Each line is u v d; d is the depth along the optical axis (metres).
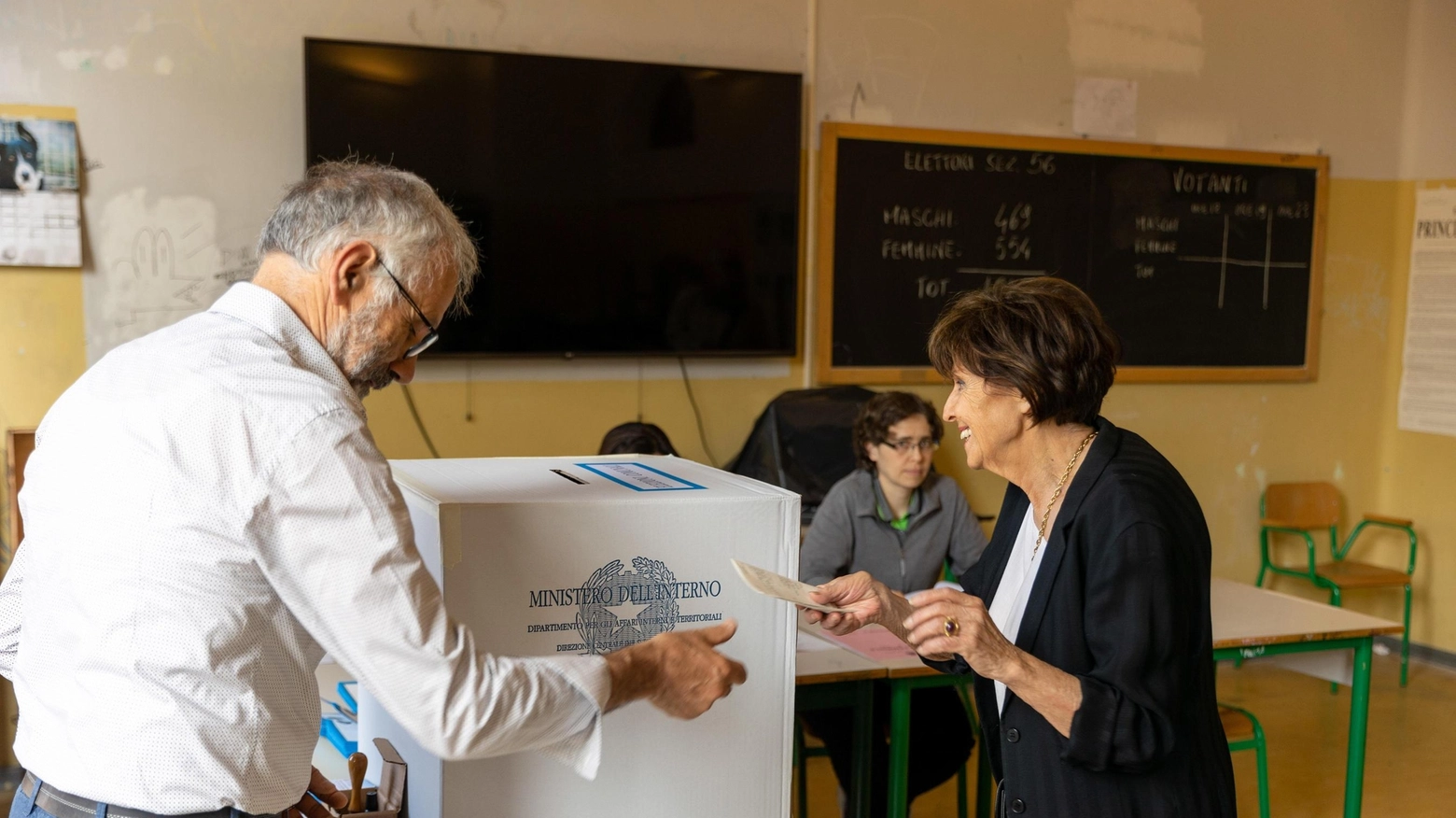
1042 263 4.22
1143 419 4.46
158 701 0.96
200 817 0.98
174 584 0.96
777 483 3.73
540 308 3.56
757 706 1.28
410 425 3.55
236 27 3.28
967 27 4.07
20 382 3.19
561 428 3.72
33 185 3.12
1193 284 4.45
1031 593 1.33
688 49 3.73
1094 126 4.27
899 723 2.26
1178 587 1.25
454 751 0.96
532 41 3.55
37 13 3.10
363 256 1.05
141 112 3.21
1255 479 4.67
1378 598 4.85
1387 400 4.86
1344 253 4.73
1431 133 4.66
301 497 0.95
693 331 3.74
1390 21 4.68
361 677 0.97
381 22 3.40
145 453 0.97
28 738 1.05
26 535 1.14
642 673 1.08
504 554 1.15
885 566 2.83
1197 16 4.39
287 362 1.02
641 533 1.20
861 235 3.99
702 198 3.71
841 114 3.94
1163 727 1.21
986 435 1.36
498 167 3.48
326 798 1.29
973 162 4.09
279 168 3.35
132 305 3.25
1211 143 4.46
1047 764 1.32
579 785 1.21
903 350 4.08
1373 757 3.60
